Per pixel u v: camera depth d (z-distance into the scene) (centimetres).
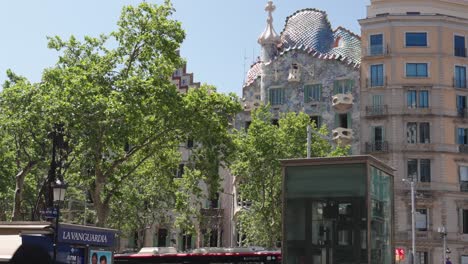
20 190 4116
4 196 5094
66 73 3650
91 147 3503
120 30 3738
